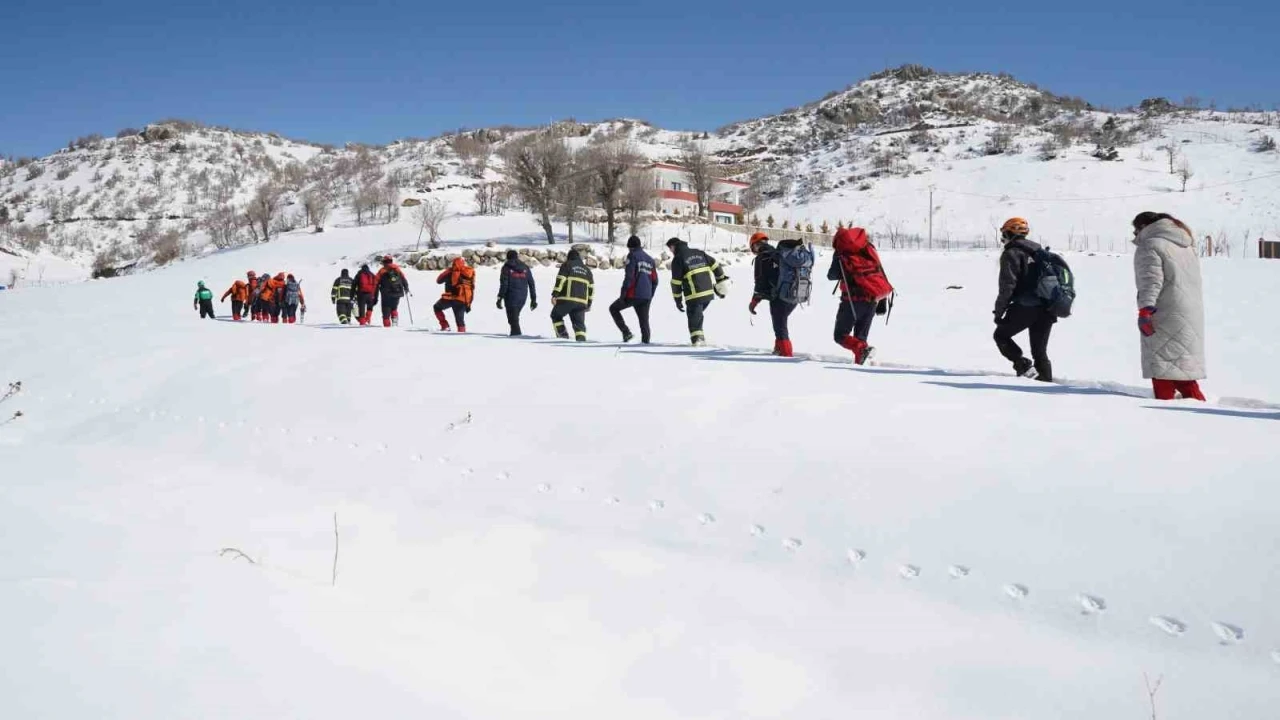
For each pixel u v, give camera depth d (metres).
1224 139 91.19
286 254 54.94
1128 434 4.89
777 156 126.94
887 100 165.88
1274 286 25.86
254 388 9.12
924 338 18.39
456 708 2.72
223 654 2.76
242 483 6.43
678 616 3.94
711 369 8.08
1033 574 3.82
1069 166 84.50
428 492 5.84
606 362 8.86
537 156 49.94
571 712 2.96
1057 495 4.24
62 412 9.73
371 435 7.11
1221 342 16.73
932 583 3.94
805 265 9.24
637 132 153.38
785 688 3.33
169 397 9.47
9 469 6.43
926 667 3.40
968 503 4.36
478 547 4.81
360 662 2.93
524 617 3.96
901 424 5.46
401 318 24.52
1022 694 3.17
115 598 3.19
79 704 2.29
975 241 63.97
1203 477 4.17
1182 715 2.95
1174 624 3.38
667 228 52.12
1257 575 3.46
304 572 4.20
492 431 6.64
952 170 91.50
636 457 5.70
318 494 6.10
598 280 35.78
